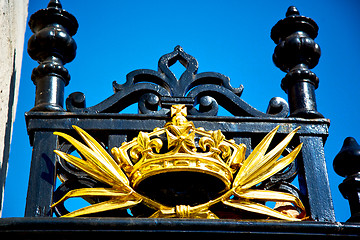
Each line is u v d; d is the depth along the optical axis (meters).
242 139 3.81
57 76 3.91
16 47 4.50
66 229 3.18
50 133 3.73
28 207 3.53
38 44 3.97
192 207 3.48
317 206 3.65
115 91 3.92
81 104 3.85
